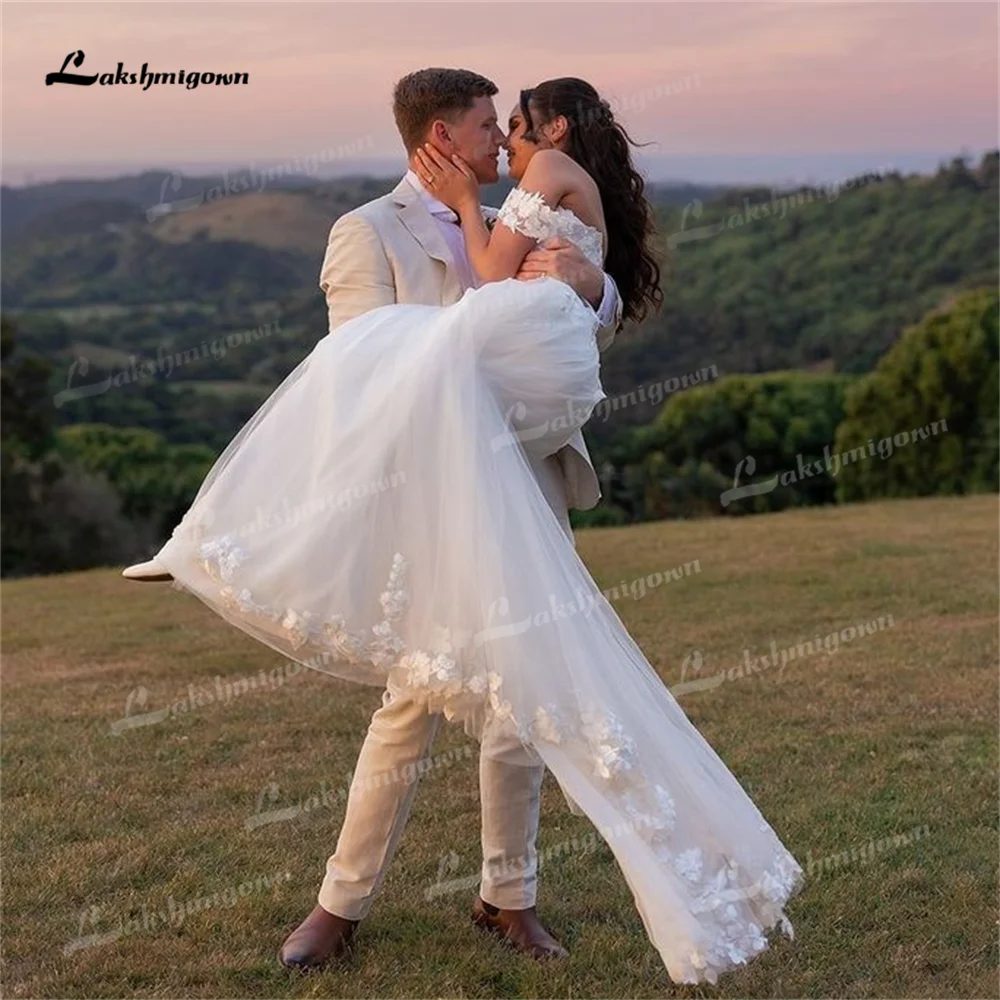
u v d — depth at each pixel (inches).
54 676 314.3
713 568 463.8
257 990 133.1
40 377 1139.3
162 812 194.4
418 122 135.3
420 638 123.1
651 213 144.9
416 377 124.3
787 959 141.6
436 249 135.7
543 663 120.4
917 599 384.8
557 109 138.5
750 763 215.6
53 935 148.2
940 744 226.2
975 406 979.9
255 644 354.6
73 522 1087.0
